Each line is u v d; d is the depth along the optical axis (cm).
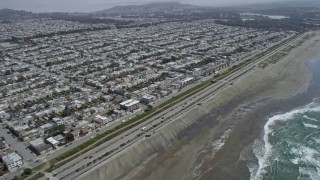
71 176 14638
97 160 15962
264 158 16825
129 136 18450
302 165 16088
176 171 15838
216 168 15975
